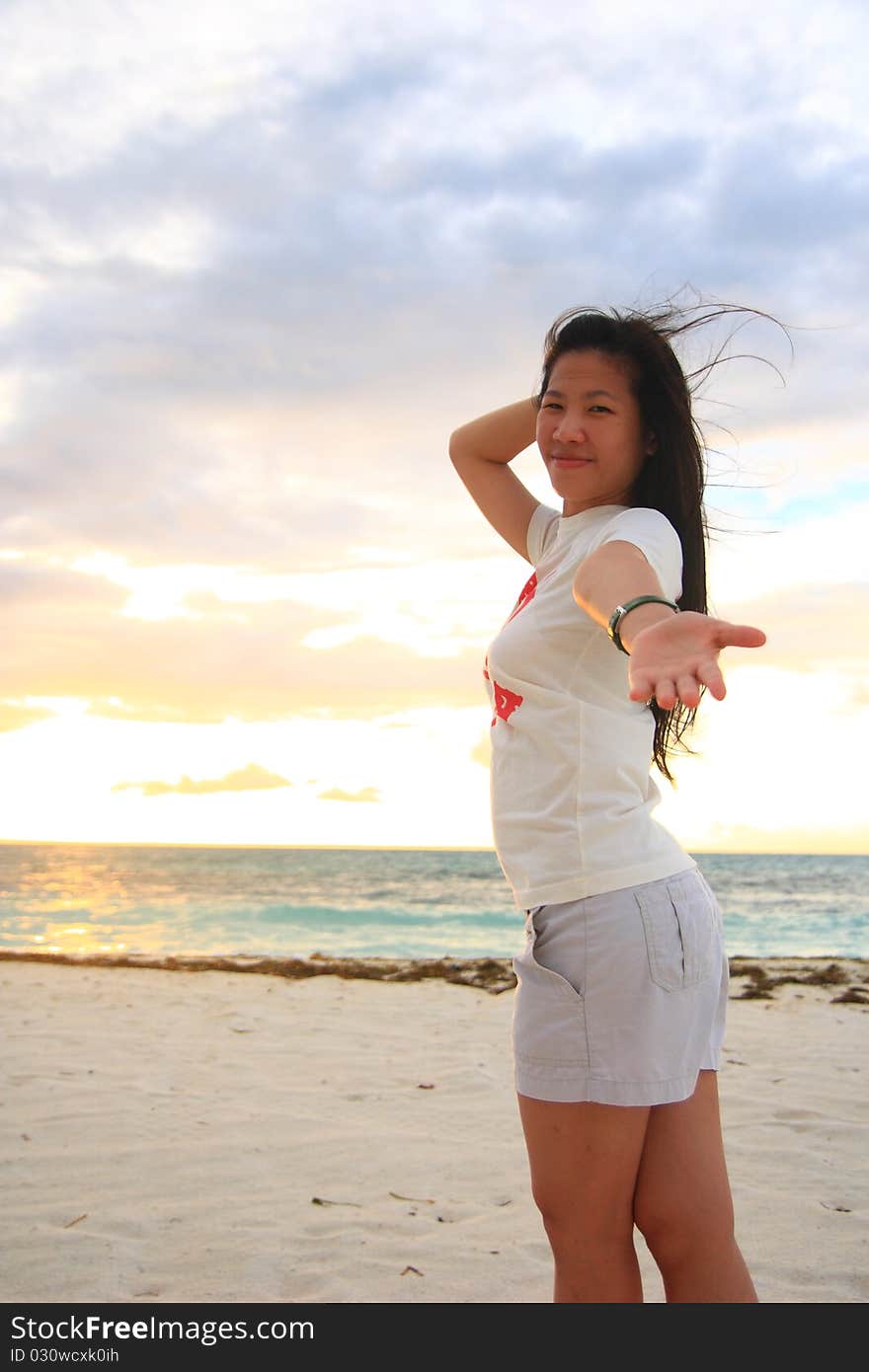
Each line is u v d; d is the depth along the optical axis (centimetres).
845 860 6125
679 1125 171
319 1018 679
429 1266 295
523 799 176
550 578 180
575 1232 170
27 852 7212
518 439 229
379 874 4038
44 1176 366
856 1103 470
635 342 184
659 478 189
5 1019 659
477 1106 461
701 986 173
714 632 121
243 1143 405
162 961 948
